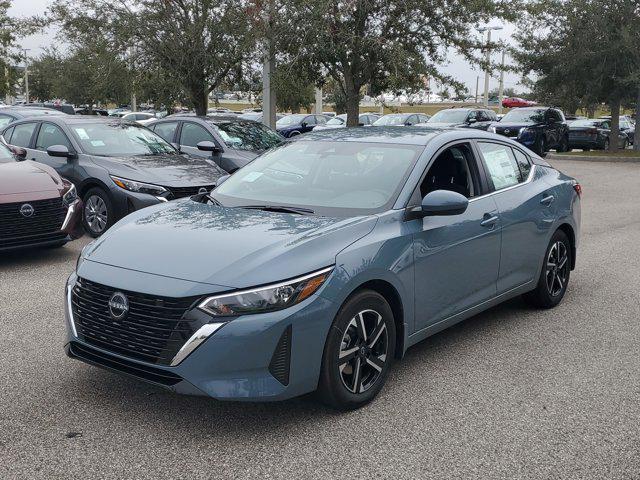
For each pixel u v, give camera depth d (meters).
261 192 4.84
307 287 3.63
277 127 28.50
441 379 4.52
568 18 24.58
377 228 4.16
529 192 5.65
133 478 3.26
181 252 3.82
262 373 3.53
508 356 4.97
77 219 7.72
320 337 3.68
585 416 3.99
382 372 4.16
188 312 3.49
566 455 3.53
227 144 11.10
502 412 4.03
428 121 26.92
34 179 7.56
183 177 8.91
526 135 23.59
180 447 3.56
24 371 4.52
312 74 14.83
